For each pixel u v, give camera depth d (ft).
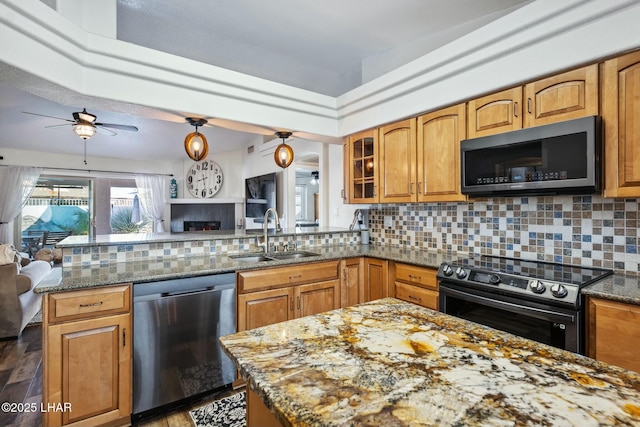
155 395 6.45
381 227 11.64
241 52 10.44
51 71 5.81
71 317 5.67
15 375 8.08
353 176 10.84
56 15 5.78
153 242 8.18
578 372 2.58
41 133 16.49
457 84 7.66
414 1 7.66
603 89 5.60
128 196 23.72
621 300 4.84
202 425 6.24
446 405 2.13
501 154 6.84
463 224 9.16
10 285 10.21
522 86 6.64
